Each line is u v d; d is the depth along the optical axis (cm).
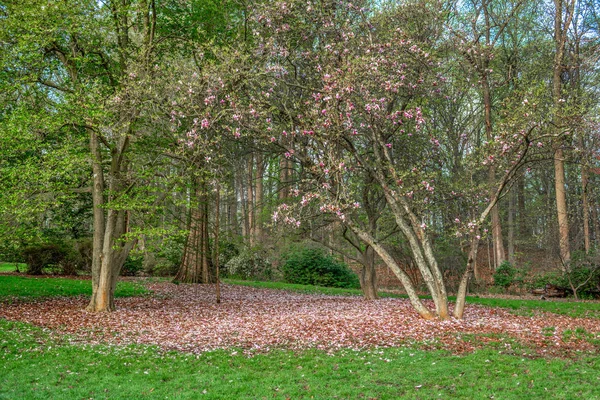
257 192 3158
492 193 1564
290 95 1509
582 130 1217
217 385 749
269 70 1341
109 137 1504
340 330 1191
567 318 1470
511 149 1241
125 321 1360
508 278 2420
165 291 2164
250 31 1694
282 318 1433
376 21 1452
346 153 1422
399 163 1717
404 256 2305
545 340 1068
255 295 2169
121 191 1496
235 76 1283
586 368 826
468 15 1798
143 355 938
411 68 1439
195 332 1205
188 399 687
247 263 2933
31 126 1266
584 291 2170
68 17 1352
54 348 974
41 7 1290
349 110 1190
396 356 916
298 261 2867
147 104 1369
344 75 1204
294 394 709
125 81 1357
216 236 1883
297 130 1359
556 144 1307
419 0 1455
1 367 827
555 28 2403
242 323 1350
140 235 1453
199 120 1305
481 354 921
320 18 1359
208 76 1258
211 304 1827
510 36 2489
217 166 1522
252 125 1281
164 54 1589
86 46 1459
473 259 1376
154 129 1588
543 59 2352
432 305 1772
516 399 678
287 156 1534
